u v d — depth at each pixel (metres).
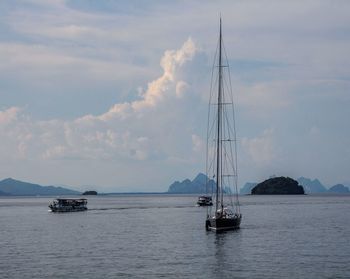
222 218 99.38
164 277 56.44
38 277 57.16
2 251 77.38
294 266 62.12
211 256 70.44
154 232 105.44
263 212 179.38
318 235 95.50
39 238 96.06
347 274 57.31
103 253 74.31
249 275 57.12
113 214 178.00
